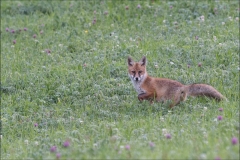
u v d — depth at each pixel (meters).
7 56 19.86
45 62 18.86
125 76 16.86
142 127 12.43
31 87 16.70
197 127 11.63
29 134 13.47
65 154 10.24
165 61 17.64
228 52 17.86
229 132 10.81
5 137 13.34
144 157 9.41
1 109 15.34
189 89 14.32
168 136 10.80
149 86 14.41
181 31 20.50
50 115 14.70
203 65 17.33
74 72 17.31
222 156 9.11
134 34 20.81
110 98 15.16
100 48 19.55
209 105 13.80
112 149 10.33
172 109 13.99
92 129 12.59
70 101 15.59
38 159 10.65
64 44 20.61
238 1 22.95
